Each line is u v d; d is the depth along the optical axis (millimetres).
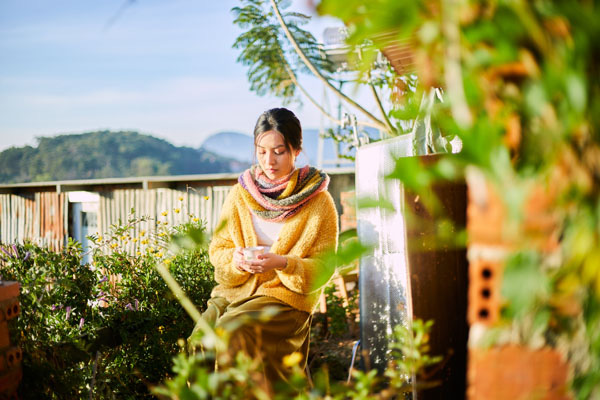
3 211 12016
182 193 9531
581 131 764
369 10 820
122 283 3379
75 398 2529
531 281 839
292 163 2924
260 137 2859
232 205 2967
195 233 1145
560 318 904
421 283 2076
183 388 1232
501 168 821
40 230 11430
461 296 2074
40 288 2465
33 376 2244
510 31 776
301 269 2615
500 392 989
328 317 5586
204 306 3541
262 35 6965
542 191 867
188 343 2484
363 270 3225
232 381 1532
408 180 835
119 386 3000
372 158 3201
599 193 785
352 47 901
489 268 978
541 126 810
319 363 4375
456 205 2047
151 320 3199
